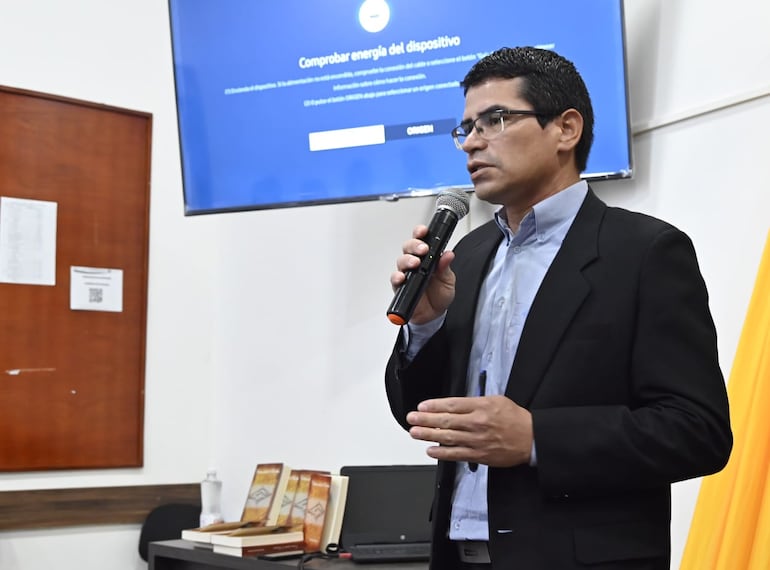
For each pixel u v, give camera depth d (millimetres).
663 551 1210
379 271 3109
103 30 3592
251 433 3553
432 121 2648
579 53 2389
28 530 3270
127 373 3559
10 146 3338
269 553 2566
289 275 3469
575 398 1236
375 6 2738
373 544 2553
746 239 2074
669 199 2289
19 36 3389
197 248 3791
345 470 2680
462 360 1385
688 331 1222
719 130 2168
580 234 1333
